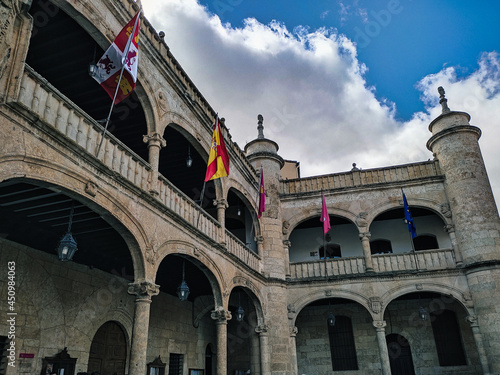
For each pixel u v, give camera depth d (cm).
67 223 972
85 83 1080
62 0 831
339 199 2155
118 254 1231
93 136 852
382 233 2305
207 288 1805
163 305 1694
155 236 1019
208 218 1389
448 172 2016
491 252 1805
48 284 1124
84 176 791
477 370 1977
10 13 629
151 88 1122
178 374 1755
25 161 659
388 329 2136
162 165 1586
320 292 1991
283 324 1888
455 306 2100
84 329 1226
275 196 2172
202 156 1440
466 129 2020
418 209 2184
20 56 651
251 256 1819
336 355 2162
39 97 714
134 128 1284
